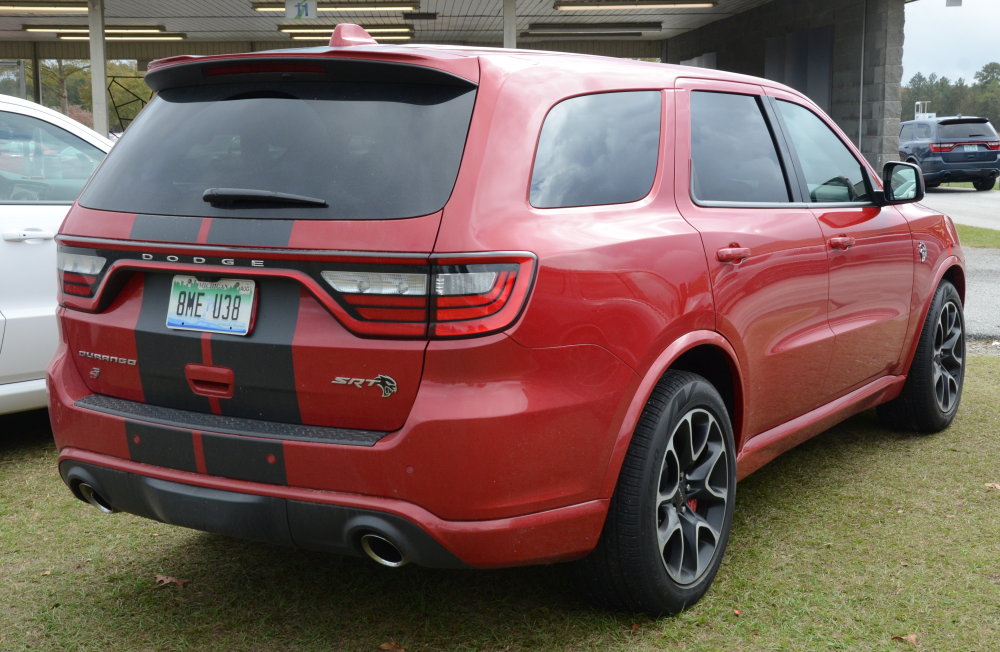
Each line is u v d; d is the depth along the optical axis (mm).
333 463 2324
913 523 3562
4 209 4332
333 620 2873
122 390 2697
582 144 2689
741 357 3105
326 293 2307
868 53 20500
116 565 3283
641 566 2682
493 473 2295
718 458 2990
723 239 3025
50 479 4203
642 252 2666
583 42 32344
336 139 2428
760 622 2809
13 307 4320
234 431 2430
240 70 2594
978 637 2713
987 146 25812
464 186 2312
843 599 2949
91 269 2686
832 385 3838
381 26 27188
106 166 2795
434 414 2244
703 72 3387
